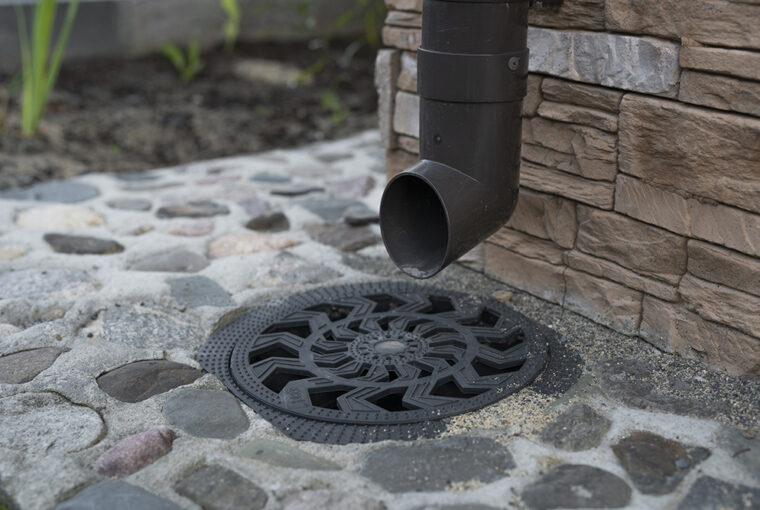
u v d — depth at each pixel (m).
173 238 2.83
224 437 1.72
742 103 1.76
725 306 1.89
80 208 3.12
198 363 2.04
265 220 2.97
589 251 2.20
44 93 4.09
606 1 1.98
